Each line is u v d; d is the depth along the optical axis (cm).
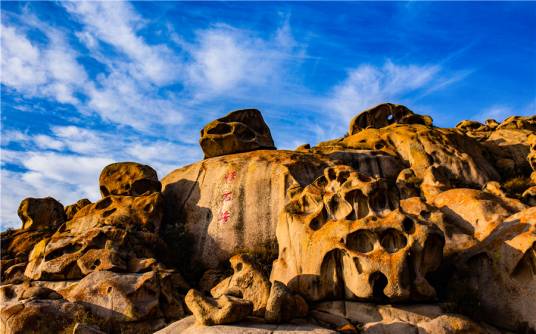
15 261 2342
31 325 1544
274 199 2245
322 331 1224
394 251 1410
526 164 2748
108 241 1923
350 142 2947
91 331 1353
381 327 1306
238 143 2723
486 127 3641
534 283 1385
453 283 1532
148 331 1576
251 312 1333
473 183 2347
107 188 2453
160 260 2077
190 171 2594
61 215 2712
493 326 1412
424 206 1806
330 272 1465
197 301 1315
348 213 1523
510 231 1523
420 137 2641
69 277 1877
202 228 2286
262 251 2083
